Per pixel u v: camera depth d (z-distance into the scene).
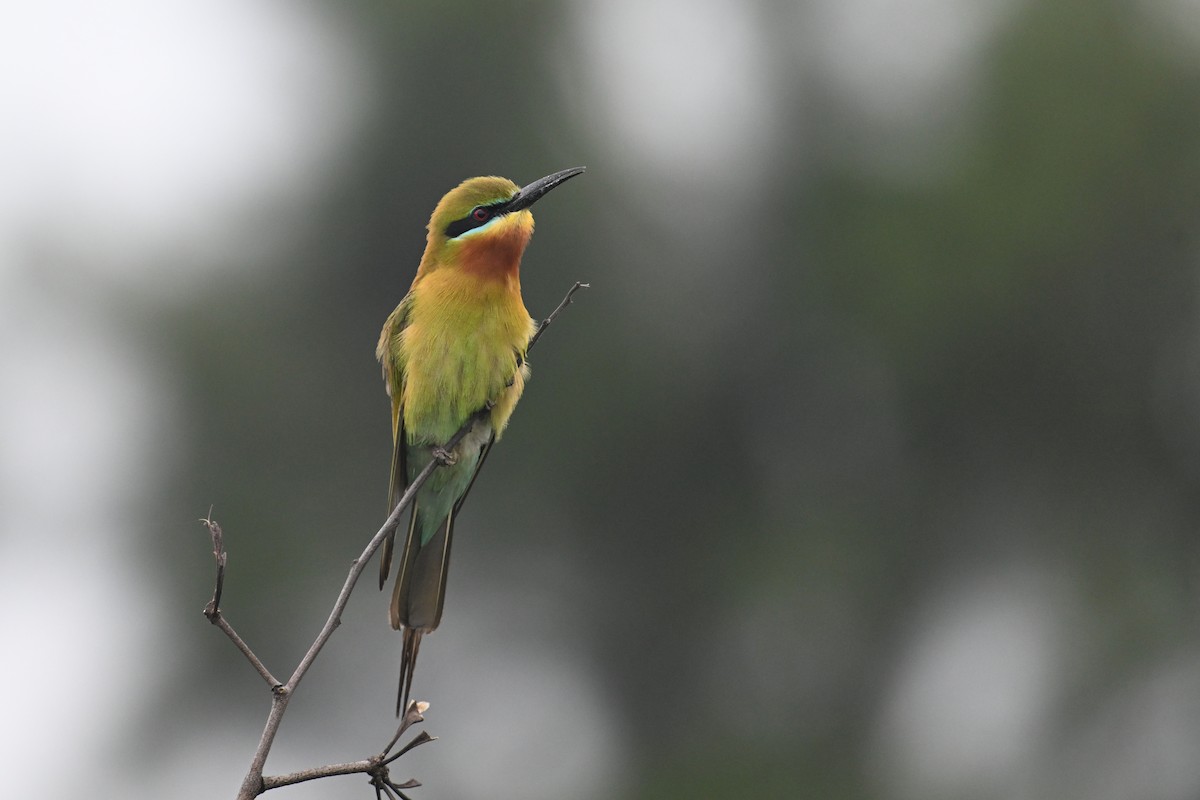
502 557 18.36
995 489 18.91
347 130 17.86
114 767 15.98
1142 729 17.23
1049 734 17.33
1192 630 17.94
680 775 17.58
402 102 17.70
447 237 6.61
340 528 17.30
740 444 18.73
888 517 18.69
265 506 16.91
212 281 17.33
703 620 18.45
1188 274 18.41
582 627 18.42
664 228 18.25
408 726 3.86
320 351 17.67
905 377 18.70
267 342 17.34
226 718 16.36
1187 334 18.52
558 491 18.41
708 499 18.66
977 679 17.81
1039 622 18.08
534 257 17.92
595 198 17.80
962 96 19.14
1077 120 18.36
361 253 18.00
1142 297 18.47
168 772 16.08
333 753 16.66
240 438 17.08
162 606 16.41
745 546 18.64
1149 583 18.31
